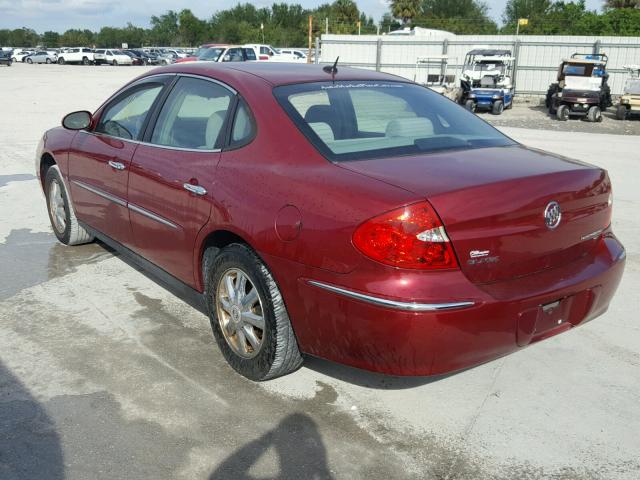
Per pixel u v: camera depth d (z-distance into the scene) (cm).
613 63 2920
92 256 546
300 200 294
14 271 507
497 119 2191
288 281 299
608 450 291
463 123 381
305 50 5353
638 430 307
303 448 290
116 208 445
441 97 414
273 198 305
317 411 320
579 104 2119
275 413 317
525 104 2841
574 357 379
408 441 297
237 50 2691
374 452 288
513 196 281
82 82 3002
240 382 346
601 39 2906
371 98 374
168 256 394
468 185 274
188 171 362
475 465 280
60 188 540
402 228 261
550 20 6894
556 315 303
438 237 263
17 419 308
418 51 3156
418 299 260
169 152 388
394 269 263
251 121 343
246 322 335
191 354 376
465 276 271
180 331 406
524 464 281
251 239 312
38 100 2033
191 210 356
